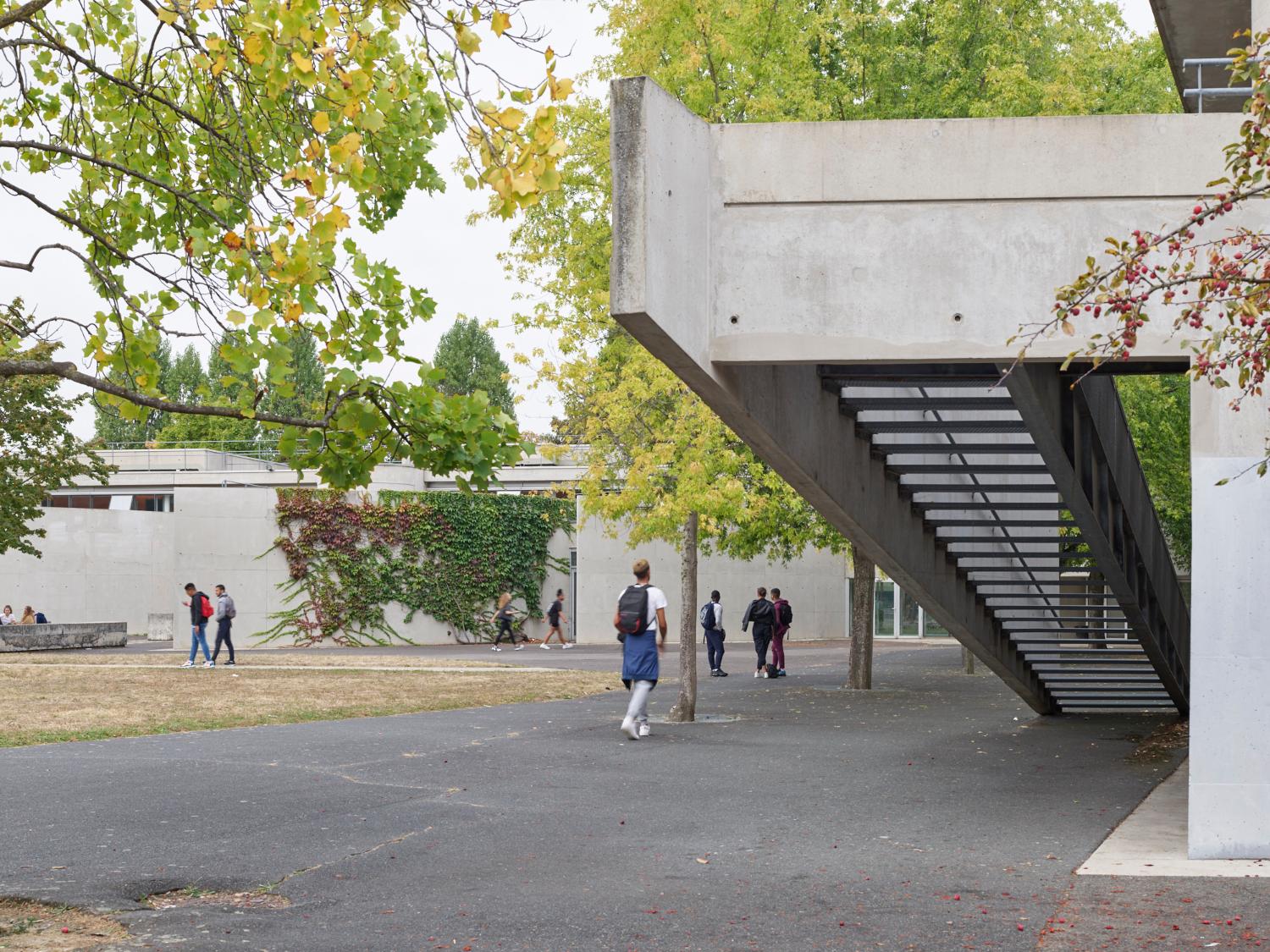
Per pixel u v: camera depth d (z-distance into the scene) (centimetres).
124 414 695
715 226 898
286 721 1748
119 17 826
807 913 675
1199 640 847
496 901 705
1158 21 1348
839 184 888
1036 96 2038
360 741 1497
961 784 1178
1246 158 628
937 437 1384
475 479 725
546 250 1806
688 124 855
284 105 810
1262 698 836
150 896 719
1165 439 2734
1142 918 657
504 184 658
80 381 640
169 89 846
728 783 1176
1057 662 1791
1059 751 1441
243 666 2944
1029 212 873
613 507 1753
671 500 1717
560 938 625
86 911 681
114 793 1096
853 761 1343
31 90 835
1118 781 1200
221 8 733
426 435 710
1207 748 840
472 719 1778
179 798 1070
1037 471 1305
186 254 775
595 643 4488
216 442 6009
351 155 679
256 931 638
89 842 876
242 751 1398
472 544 4397
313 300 673
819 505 1204
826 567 4912
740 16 1827
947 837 909
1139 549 1495
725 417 986
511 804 1048
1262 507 847
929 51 2095
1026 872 782
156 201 856
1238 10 1309
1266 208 848
